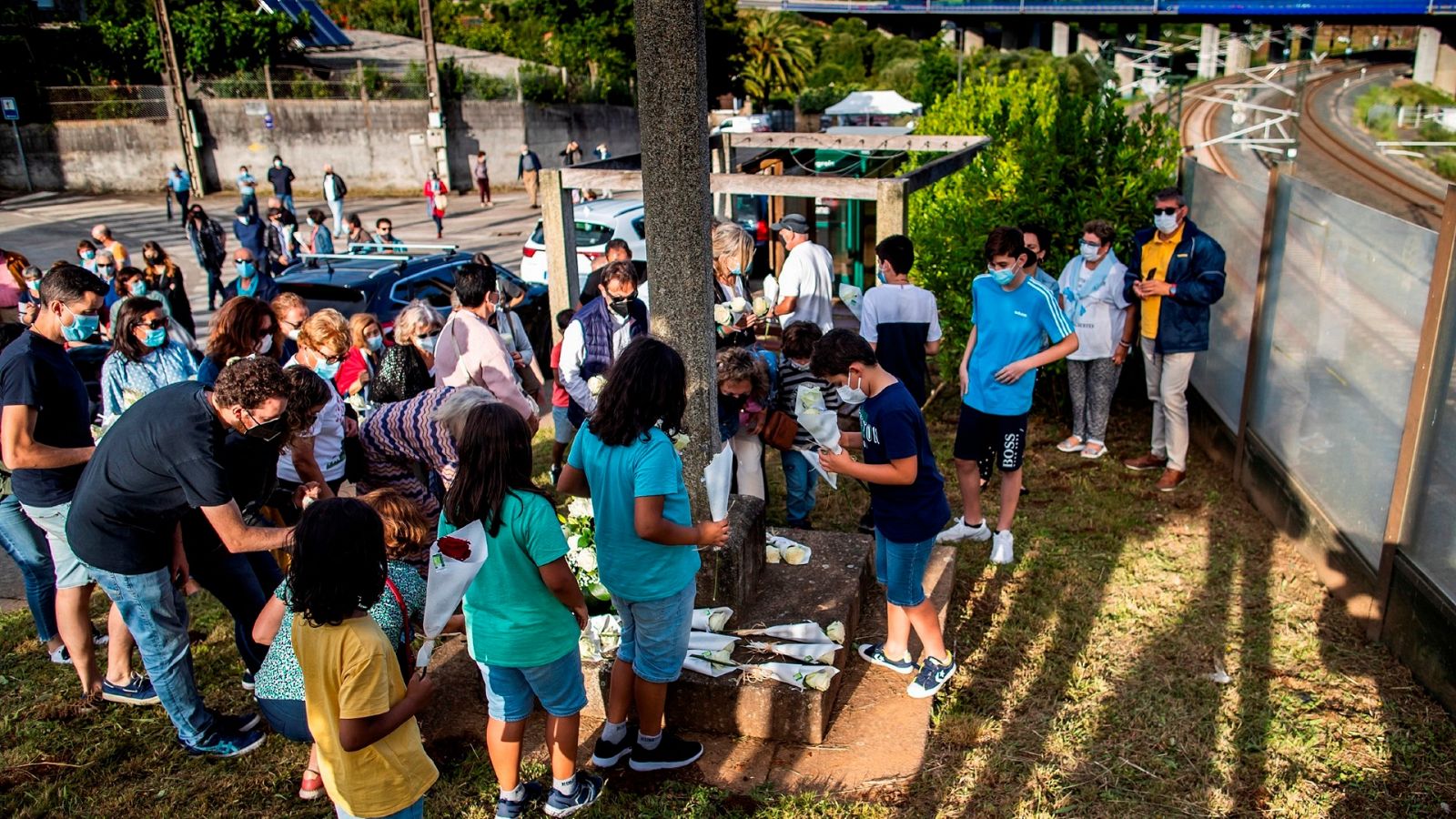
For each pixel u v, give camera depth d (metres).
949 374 8.83
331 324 5.68
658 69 4.02
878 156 11.94
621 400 3.43
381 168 29.31
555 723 3.64
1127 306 7.17
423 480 5.57
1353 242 5.40
